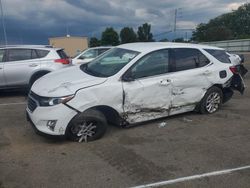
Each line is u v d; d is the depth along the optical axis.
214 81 7.40
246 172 4.70
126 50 6.67
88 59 12.98
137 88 6.12
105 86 5.79
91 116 5.64
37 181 4.29
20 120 7.07
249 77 14.89
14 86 9.78
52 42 54.22
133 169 4.70
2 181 4.27
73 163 4.85
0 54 9.72
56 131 5.43
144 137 6.03
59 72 6.60
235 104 8.85
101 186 4.20
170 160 5.03
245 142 5.89
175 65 6.77
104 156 5.12
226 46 62.91
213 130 6.52
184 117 7.35
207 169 4.76
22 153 5.20
